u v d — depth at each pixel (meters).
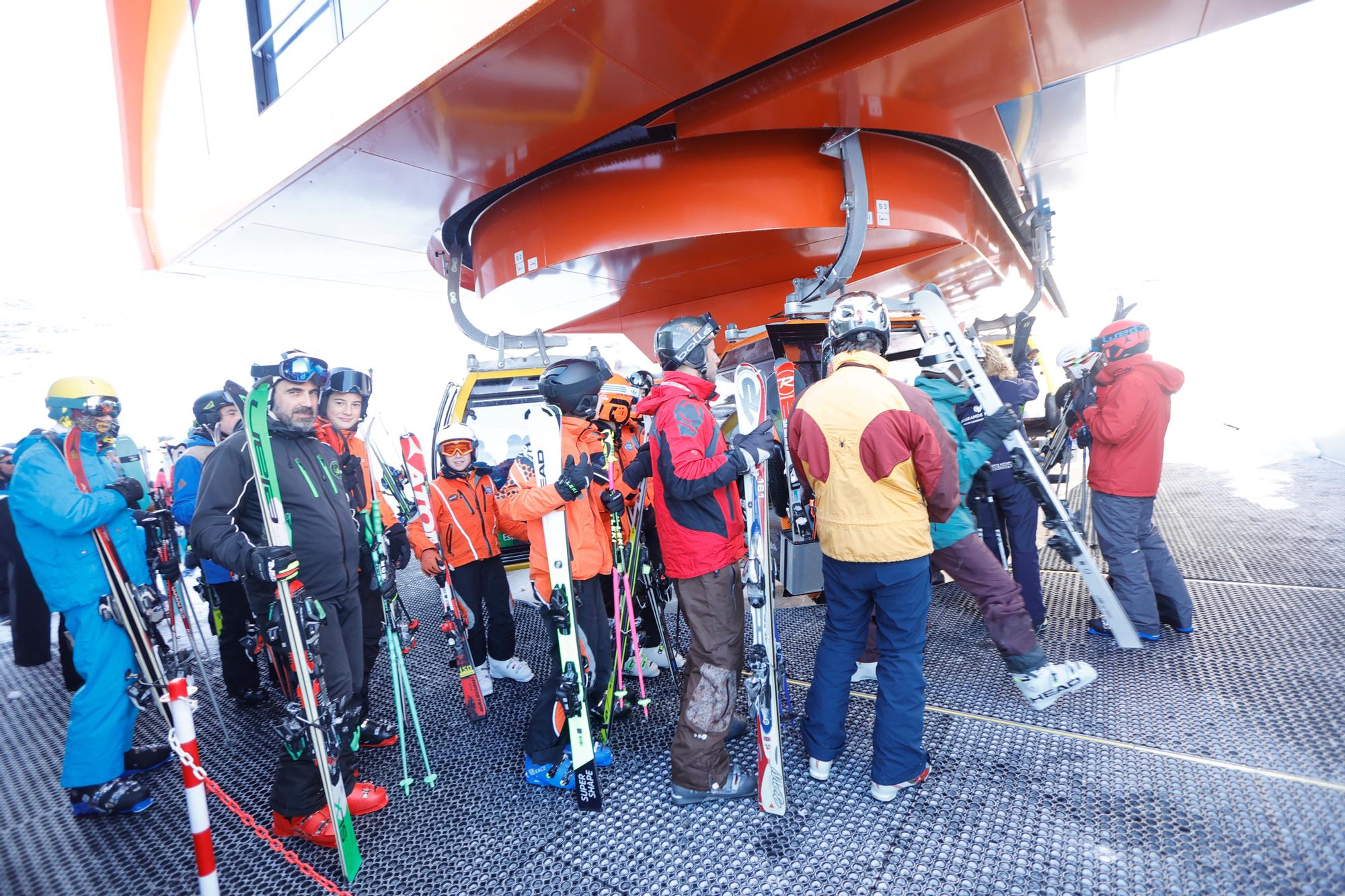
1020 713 2.49
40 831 2.25
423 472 2.90
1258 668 2.64
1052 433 4.01
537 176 4.89
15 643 3.22
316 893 1.84
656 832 2.00
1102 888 1.61
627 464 2.67
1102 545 3.04
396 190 4.74
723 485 1.91
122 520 2.41
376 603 2.88
